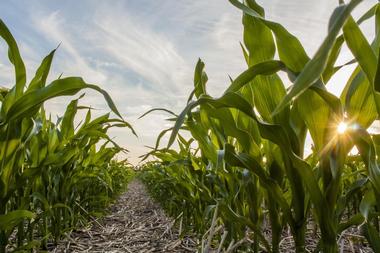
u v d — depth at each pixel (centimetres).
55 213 203
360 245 178
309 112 81
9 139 105
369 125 79
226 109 98
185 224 250
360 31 67
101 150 246
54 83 96
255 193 118
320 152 82
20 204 147
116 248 213
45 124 166
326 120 80
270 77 92
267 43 93
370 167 73
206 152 132
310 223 248
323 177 84
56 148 165
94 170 258
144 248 211
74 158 200
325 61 44
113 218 342
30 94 95
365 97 77
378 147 84
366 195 89
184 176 220
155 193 450
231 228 144
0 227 105
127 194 705
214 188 187
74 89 99
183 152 210
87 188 285
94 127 174
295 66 81
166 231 241
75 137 167
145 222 312
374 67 67
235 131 99
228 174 139
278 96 91
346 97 80
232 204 142
